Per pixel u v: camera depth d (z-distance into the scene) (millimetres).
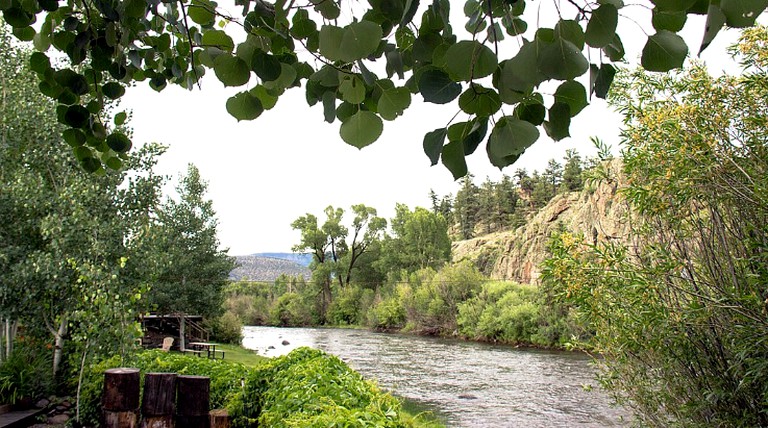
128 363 6605
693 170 3676
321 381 3930
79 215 7246
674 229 4066
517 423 10703
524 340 27594
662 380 4188
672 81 4145
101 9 1203
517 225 63656
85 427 6254
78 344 6449
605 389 4992
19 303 7113
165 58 1709
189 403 4777
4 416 6148
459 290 36625
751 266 3697
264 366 5367
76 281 7316
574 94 796
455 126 791
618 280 4059
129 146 1521
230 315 27422
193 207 20125
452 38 1030
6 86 7672
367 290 53281
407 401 12867
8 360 6891
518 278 46281
